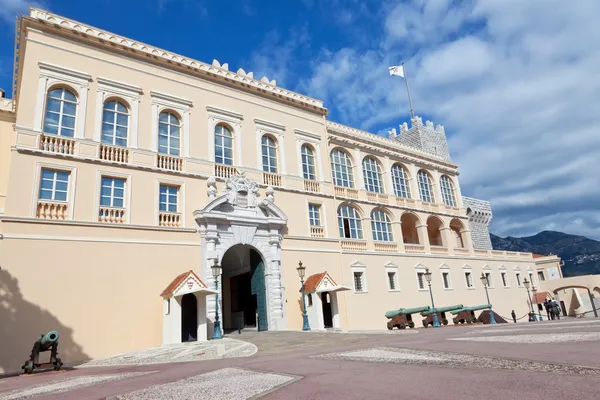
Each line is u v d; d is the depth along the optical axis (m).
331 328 25.08
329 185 30.23
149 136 22.44
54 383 9.96
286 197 27.31
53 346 13.80
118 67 22.34
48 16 20.59
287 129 29.14
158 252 20.84
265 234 25.34
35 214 17.91
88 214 19.28
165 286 20.62
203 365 11.27
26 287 16.88
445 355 8.63
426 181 39.19
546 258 55.44
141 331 19.28
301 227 27.47
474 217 51.06
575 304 48.81
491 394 4.72
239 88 27.30
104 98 21.42
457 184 41.81
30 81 19.25
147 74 23.39
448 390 5.14
